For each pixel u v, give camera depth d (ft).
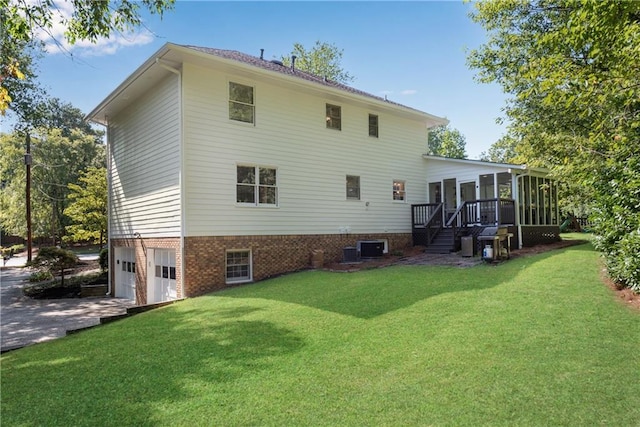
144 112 42.57
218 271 37.11
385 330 19.56
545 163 43.98
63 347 22.18
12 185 104.32
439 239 51.44
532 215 53.26
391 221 53.93
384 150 53.67
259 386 14.53
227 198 38.17
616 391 12.37
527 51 45.34
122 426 12.41
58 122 147.02
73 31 24.27
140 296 43.42
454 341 17.33
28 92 51.55
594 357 14.82
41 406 14.32
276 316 23.62
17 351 23.61
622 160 23.29
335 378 14.76
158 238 39.45
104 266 63.31
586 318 19.01
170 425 12.19
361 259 46.91
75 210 70.74
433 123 60.39
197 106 36.52
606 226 24.63
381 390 13.56
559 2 37.93
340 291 28.58
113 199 51.55
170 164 37.24
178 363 17.52
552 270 30.17
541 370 14.07
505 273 30.91
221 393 14.19
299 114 44.47
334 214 47.39
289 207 43.01
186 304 30.71
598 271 28.55
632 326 17.71
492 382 13.47
